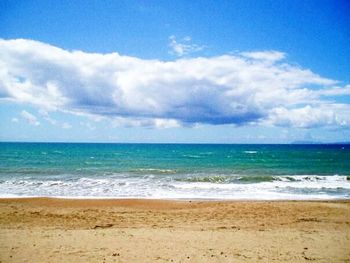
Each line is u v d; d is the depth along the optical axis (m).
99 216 12.78
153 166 42.19
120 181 26.48
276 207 15.11
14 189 21.95
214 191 21.72
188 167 40.94
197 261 6.79
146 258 6.93
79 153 74.88
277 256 7.23
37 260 6.66
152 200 17.31
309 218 12.65
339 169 38.09
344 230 10.23
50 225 11.06
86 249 7.50
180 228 10.51
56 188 22.61
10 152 75.31
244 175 31.34
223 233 9.53
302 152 87.62
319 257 7.21
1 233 9.12
